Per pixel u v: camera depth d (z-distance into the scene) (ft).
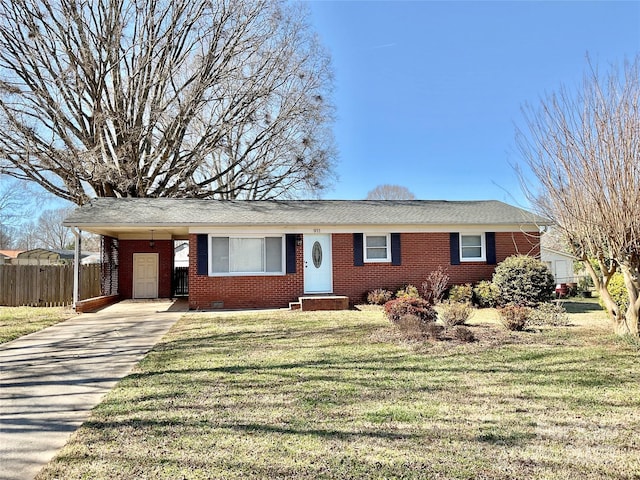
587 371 20.80
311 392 17.87
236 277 48.57
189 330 33.83
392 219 51.03
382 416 15.10
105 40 70.13
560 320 34.22
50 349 27.58
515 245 50.37
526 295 46.42
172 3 72.84
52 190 71.97
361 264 50.90
